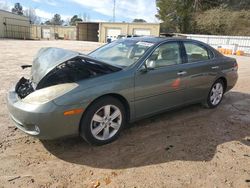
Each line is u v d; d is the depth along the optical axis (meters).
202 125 4.68
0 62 11.24
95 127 3.63
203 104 5.57
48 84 3.42
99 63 3.81
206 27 47.41
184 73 4.66
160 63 4.37
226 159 3.55
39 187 2.80
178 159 3.47
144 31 44.75
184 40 4.95
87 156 3.45
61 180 2.94
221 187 2.95
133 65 4.01
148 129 4.36
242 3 49.12
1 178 2.91
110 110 3.76
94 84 3.50
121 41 4.97
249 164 3.46
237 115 5.33
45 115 3.15
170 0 49.44
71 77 3.50
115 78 3.70
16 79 7.65
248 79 9.91
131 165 3.29
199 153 3.66
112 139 3.84
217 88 5.66
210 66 5.26
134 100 3.95
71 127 3.36
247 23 45.09
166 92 4.40
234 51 28.94
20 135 3.92
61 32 61.38
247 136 4.32
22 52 16.62
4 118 4.53
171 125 4.59
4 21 44.41
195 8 50.81
